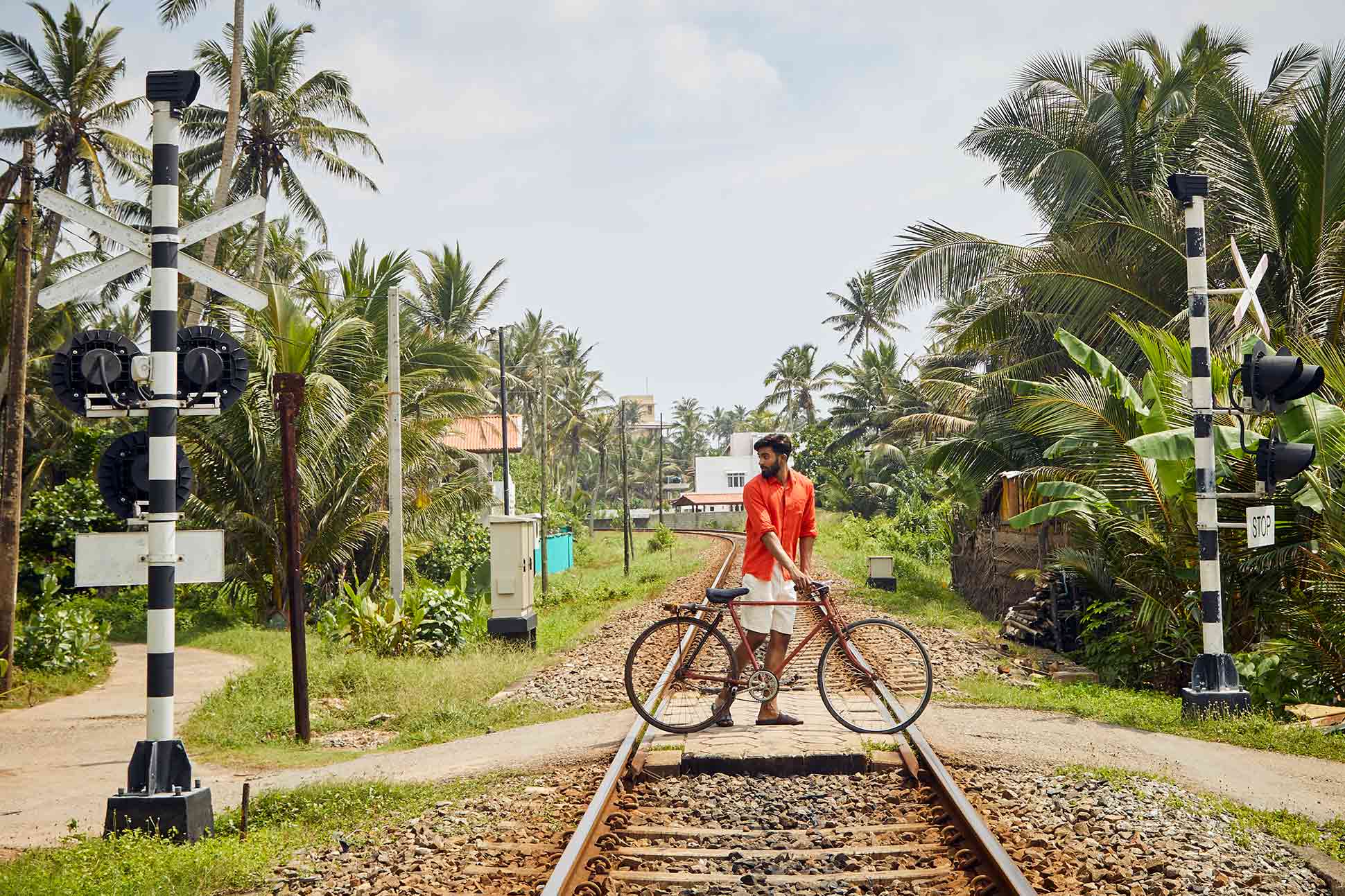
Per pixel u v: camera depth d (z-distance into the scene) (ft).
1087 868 15.78
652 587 88.94
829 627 25.58
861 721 25.55
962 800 18.16
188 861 17.30
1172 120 61.93
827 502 203.41
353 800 21.61
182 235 21.42
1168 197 57.31
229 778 25.85
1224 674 29.32
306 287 93.30
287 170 111.75
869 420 199.00
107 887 15.99
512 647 49.98
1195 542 35.45
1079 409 38.60
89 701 40.29
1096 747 25.14
